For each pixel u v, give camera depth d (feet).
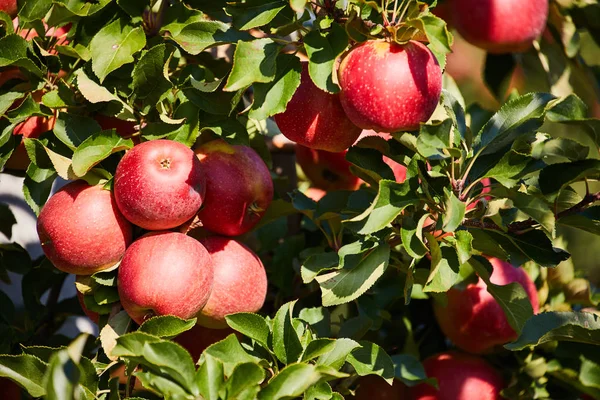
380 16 5.99
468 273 6.55
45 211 5.98
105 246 5.96
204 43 6.08
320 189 7.02
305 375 5.67
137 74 6.05
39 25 6.16
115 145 6.00
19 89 6.20
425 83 5.88
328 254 6.08
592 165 6.00
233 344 5.83
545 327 6.16
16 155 6.35
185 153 5.97
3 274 6.59
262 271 6.20
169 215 5.92
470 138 6.12
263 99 5.97
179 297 5.90
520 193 5.91
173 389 5.64
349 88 5.92
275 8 6.01
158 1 6.40
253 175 6.16
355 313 6.57
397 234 6.11
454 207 5.80
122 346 5.66
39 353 5.90
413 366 6.53
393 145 6.16
